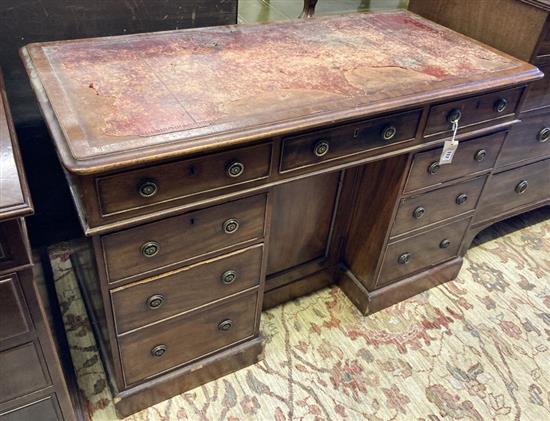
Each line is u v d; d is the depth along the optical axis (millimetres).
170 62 1207
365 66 1296
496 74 1324
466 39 1518
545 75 1562
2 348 937
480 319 1704
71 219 1730
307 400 1415
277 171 1118
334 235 1631
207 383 1438
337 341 1588
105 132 938
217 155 1007
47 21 1383
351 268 1703
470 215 1671
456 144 1334
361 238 1604
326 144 1141
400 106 1159
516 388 1499
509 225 2146
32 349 974
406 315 1695
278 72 1220
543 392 1496
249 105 1074
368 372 1504
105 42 1262
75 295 1663
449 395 1463
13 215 766
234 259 1226
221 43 1330
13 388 1012
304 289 1717
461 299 1772
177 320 1245
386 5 2342
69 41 1244
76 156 874
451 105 1280
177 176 990
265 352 1532
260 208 1170
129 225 1000
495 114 1399
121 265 1063
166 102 1050
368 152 1235
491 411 1433
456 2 1591
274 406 1393
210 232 1135
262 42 1364
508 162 1767
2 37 1351
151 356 1274
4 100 1029
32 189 1612
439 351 1584
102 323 1245
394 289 1675
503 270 1913
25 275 872
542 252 2018
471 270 1898
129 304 1137
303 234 1553
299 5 2227
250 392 1423
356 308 1702
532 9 1389
